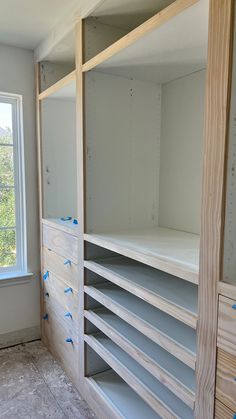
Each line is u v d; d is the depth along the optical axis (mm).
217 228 870
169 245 1379
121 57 1376
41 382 1991
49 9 1694
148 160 1885
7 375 2059
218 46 836
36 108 2328
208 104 878
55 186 2391
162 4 1426
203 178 909
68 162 2428
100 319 1608
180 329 1187
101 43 1637
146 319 1276
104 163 1721
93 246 1710
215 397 906
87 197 1685
